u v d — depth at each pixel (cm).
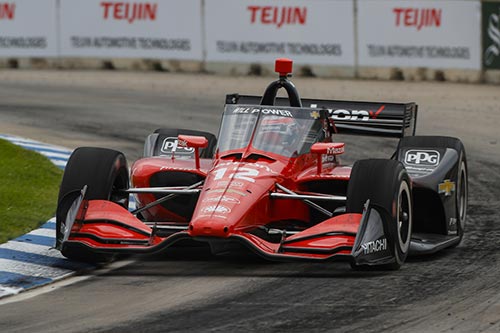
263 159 3122
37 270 3034
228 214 2831
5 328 2438
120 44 8975
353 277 2909
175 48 8931
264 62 8794
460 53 8550
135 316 2520
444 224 3388
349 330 2362
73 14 8988
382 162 2975
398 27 8594
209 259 3194
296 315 2497
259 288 2788
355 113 3734
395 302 2623
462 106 7150
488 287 2795
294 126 3244
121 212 3044
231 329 2380
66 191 3061
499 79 8531
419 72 8594
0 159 4881
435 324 2417
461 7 8519
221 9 8850
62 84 8044
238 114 3284
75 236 2980
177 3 8900
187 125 6169
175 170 3266
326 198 2955
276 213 3098
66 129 6003
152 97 7394
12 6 9000
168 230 3133
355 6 8638
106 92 7625
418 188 3325
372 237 2864
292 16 8719
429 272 2981
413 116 3838
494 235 3584
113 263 3158
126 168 3244
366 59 8650
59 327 2434
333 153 3059
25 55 9012
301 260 2786
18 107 6812
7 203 3994
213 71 8881
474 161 5203
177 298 2698
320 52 8706
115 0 8969
